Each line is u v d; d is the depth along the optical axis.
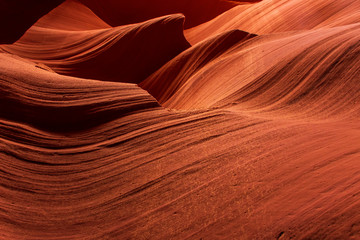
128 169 3.95
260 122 5.02
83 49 18.58
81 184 3.75
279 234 2.10
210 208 2.79
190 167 3.70
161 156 4.12
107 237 2.87
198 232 2.51
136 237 2.76
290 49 9.09
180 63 16.31
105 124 5.09
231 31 15.48
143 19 35.97
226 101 7.72
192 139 4.52
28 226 2.99
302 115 5.97
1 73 5.27
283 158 3.35
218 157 3.79
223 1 37.88
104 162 4.16
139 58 18.64
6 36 18.09
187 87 13.05
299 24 18.67
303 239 1.95
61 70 17.17
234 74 10.05
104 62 18.34
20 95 4.98
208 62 14.88
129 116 5.32
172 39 18.98
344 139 3.61
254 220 2.37
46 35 19.08
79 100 5.39
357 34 7.94
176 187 3.38
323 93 6.61
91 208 3.34
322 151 3.28
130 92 6.07
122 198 3.41
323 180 2.56
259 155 3.60
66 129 4.87
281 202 2.46
